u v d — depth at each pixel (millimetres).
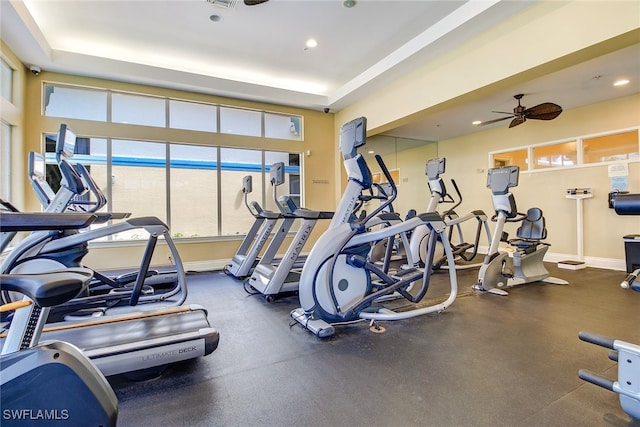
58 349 934
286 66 5199
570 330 2779
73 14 3773
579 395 1812
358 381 1987
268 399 1805
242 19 3906
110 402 988
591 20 2926
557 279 4648
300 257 5539
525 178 6859
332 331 2689
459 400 1774
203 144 5750
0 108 3943
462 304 3561
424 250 5230
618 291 4066
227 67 5238
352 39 4371
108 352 1863
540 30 3285
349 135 2883
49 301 846
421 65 4699
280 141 6441
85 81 4887
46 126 4688
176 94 5480
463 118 6566
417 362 2229
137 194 5402
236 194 6211
